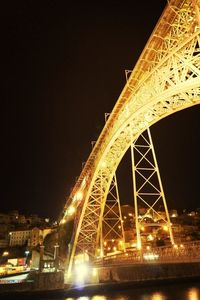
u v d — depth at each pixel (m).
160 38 30.22
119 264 41.06
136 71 34.66
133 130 39.00
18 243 127.31
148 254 33.38
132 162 35.81
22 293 48.62
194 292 40.00
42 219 173.25
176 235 101.81
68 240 68.25
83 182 57.06
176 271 50.56
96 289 48.56
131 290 46.97
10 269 83.19
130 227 103.12
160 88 29.77
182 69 27.62
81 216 51.19
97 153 47.56
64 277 52.09
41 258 66.75
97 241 54.84
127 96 37.97
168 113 33.06
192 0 24.06
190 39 24.70
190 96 28.55
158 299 37.69
